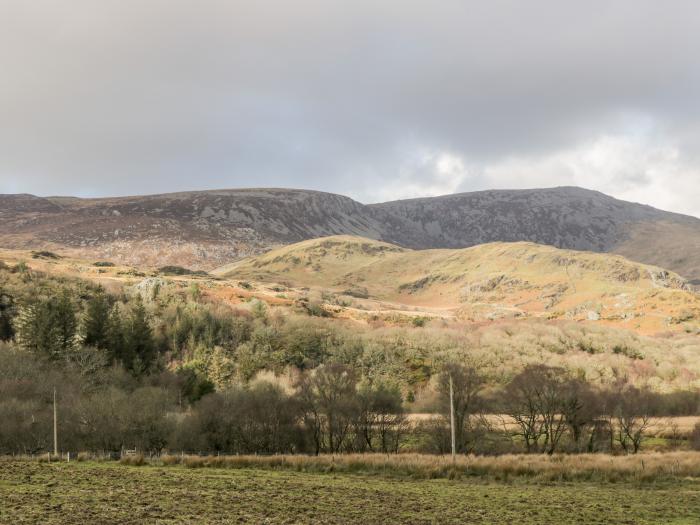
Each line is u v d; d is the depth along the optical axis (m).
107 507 35.81
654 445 82.88
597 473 53.94
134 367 120.50
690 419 96.75
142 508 35.97
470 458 61.69
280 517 35.34
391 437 81.56
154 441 76.44
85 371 110.12
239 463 57.47
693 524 36.09
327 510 37.88
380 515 37.03
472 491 46.22
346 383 84.00
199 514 35.16
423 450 78.25
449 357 136.38
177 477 48.31
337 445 78.38
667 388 122.31
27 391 90.38
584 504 41.62
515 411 83.81
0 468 50.00
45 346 116.75
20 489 40.53
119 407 78.12
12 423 73.50
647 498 44.09
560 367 132.50
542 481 51.41
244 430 77.44
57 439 73.44
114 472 49.88
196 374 118.31
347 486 47.16
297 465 57.06
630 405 84.69
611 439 81.56
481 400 84.56
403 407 95.50
